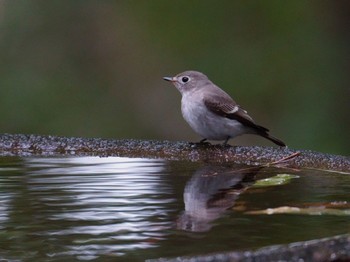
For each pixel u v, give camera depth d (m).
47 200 5.98
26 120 15.73
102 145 8.63
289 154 8.04
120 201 5.90
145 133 16.22
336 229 4.91
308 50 16.39
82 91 16.25
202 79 9.73
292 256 3.72
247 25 16.70
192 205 5.71
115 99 16.39
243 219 5.23
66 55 16.53
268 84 16.19
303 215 5.33
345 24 16.42
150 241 4.72
